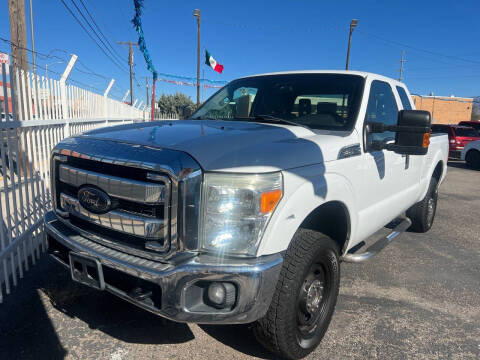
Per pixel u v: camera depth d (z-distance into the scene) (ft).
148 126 9.67
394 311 11.60
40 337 9.61
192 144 7.58
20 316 10.49
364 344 9.86
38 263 13.96
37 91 15.15
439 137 18.62
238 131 9.04
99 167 8.18
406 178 14.37
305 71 13.20
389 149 10.52
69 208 9.09
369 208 11.53
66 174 9.00
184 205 7.07
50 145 16.49
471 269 15.20
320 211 9.22
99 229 8.49
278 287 7.90
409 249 17.15
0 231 11.51
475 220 22.98
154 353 9.20
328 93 11.82
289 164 7.97
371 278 13.92
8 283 11.62
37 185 14.79
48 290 12.00
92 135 8.98
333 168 9.23
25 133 13.67
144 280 7.60
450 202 28.19
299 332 8.70
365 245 17.21
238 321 7.30
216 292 7.29
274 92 12.66
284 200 7.61
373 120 11.82
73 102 20.10
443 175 19.62
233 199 7.14
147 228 7.45
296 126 10.77
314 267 8.84
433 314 11.53
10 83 12.76
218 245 7.19
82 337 9.70
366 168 10.85
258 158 7.64
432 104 200.44
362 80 11.93
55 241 9.73
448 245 17.97
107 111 30.45
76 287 12.26
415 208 18.15
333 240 9.60
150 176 7.23
